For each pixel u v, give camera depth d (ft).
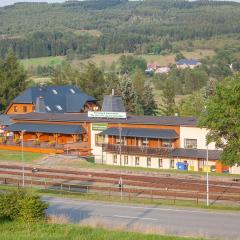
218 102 193.67
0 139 349.41
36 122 343.26
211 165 270.67
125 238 118.93
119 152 296.10
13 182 240.53
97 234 122.21
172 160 283.18
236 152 192.13
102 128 315.17
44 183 235.40
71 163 286.25
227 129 192.75
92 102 425.28
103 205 189.16
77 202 194.80
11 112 419.74
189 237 127.65
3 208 135.95
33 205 136.15
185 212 176.35
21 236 117.19
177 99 649.20
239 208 183.21
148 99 523.70
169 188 219.82
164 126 294.05
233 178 238.07
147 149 290.15
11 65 518.78
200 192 209.67
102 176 247.91
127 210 180.45
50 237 116.98
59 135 334.24
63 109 408.46
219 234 146.61
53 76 573.33
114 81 521.24
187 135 286.66
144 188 220.43
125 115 314.76
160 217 169.07
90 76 534.37
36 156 308.60
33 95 414.00
